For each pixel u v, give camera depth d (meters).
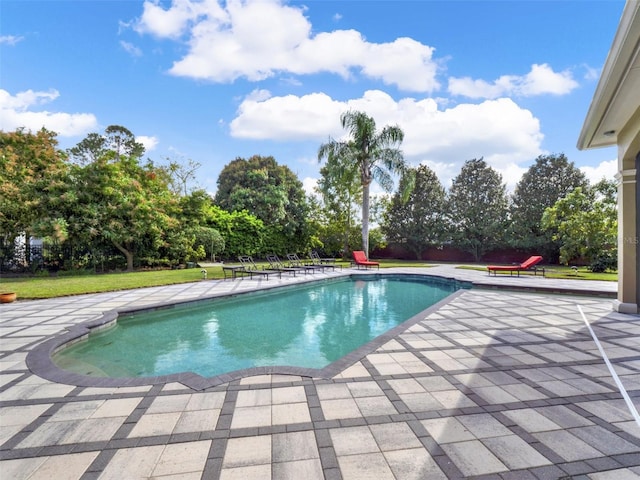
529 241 19.45
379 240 22.59
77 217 11.42
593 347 3.97
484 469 1.77
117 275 11.34
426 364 3.38
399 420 2.28
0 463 1.84
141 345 4.72
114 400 2.59
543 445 1.99
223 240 16.95
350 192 20.89
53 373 3.12
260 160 27.75
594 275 11.91
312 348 4.66
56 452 1.93
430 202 23.14
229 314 6.68
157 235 13.31
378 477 1.71
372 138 16.19
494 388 2.81
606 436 2.09
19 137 12.26
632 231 5.86
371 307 7.45
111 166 12.17
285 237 20.97
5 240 11.39
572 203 15.90
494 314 5.82
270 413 2.38
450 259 23.00
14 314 5.58
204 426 2.21
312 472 1.75
